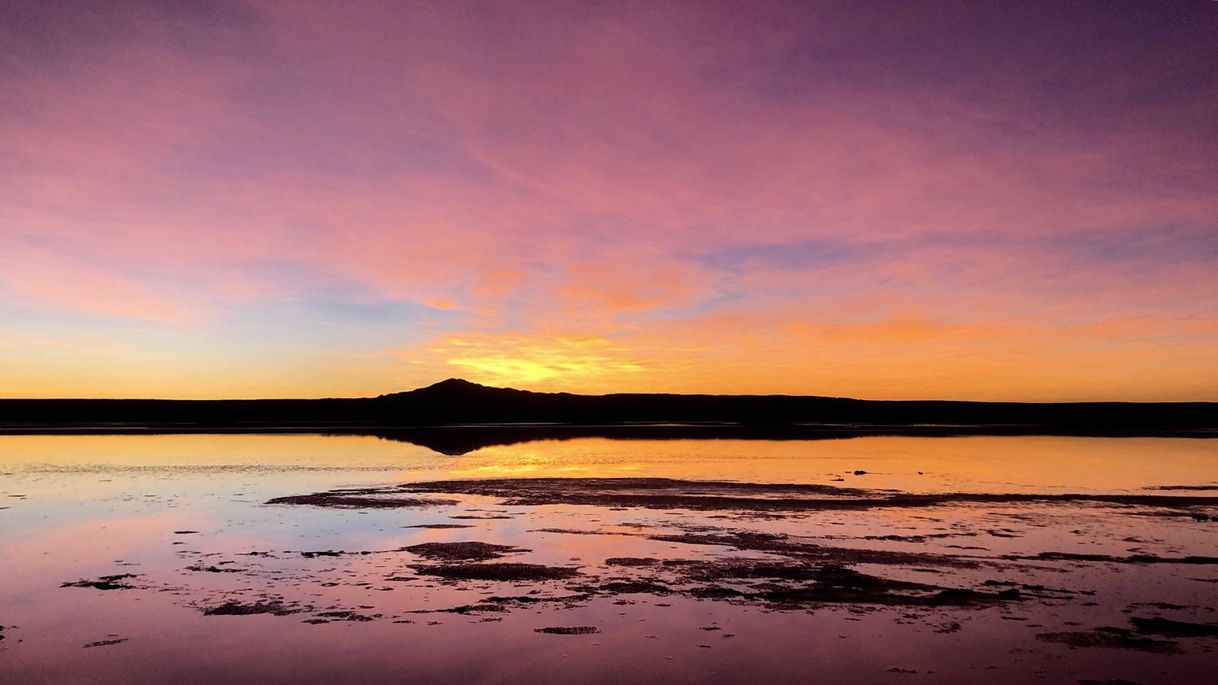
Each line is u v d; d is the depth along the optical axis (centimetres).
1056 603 981
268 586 1054
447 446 3822
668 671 754
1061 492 2038
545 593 1020
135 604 968
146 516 1619
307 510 1703
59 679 736
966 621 905
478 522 1558
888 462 2947
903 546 1327
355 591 1028
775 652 804
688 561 1208
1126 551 1290
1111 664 771
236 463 2828
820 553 1269
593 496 1944
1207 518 1625
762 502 1842
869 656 793
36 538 1384
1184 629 877
